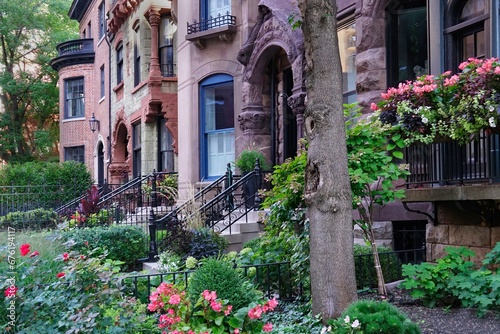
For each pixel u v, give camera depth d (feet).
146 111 58.49
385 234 28.55
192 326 14.62
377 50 30.07
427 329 17.22
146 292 22.56
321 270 16.48
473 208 21.98
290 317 19.11
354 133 20.47
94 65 89.86
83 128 91.56
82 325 14.15
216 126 46.06
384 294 20.35
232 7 44.37
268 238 23.89
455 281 19.08
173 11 52.16
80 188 66.23
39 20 109.19
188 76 47.60
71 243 17.56
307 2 16.93
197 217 33.71
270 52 40.52
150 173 56.80
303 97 35.53
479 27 25.17
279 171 22.39
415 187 24.17
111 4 74.59
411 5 29.96
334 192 16.46
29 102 110.22
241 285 16.44
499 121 19.29
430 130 20.92
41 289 16.28
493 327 16.96
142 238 34.04
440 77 21.01
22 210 54.85
